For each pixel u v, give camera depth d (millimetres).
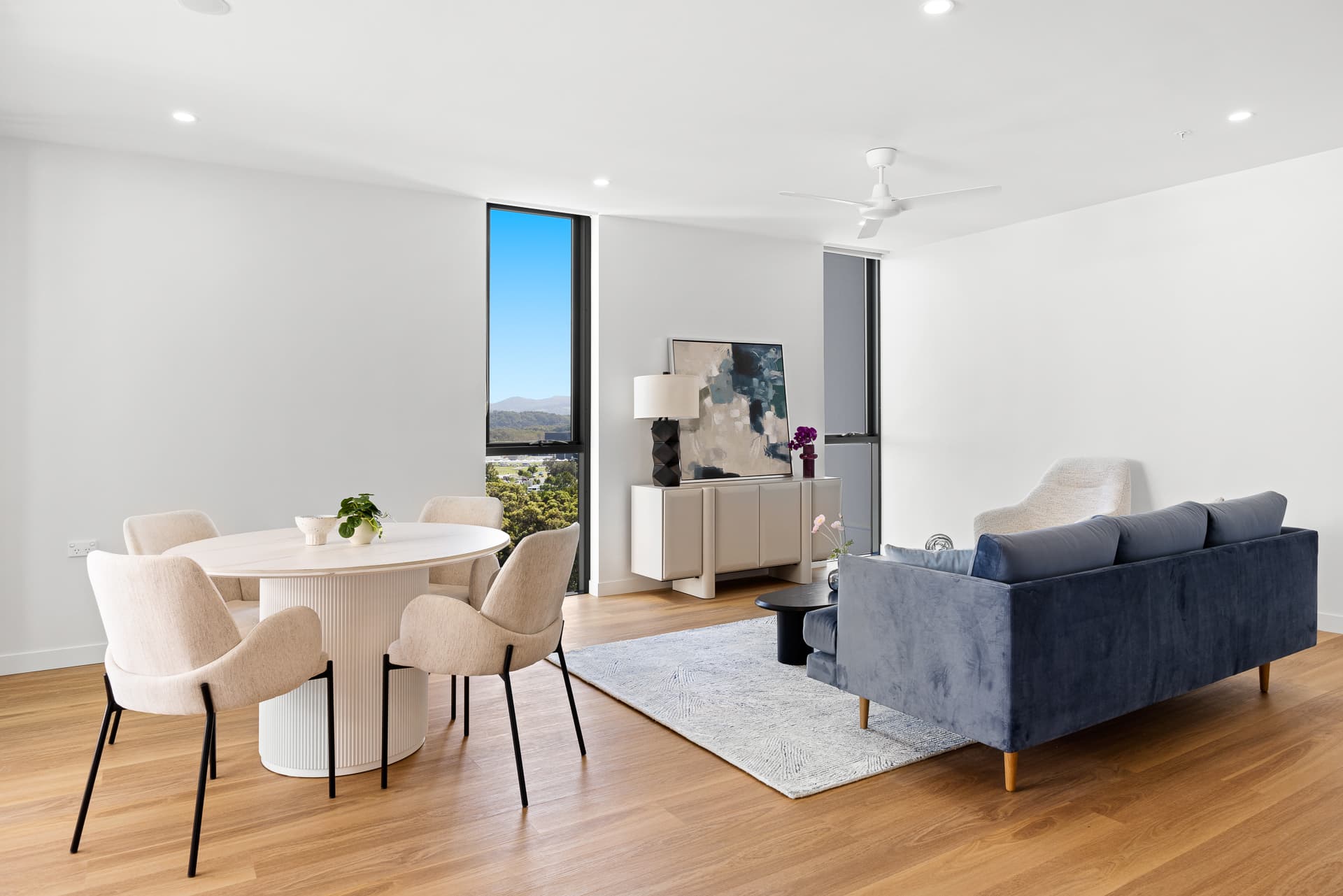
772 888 2094
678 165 4609
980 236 6305
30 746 3033
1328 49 3230
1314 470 4535
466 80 3463
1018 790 2650
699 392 5949
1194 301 5035
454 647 2555
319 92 3561
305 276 4664
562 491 5727
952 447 6559
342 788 2674
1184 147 4387
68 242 4074
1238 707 3418
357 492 4812
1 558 3945
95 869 2178
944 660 2697
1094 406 5574
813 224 5980
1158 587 2936
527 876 2148
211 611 2205
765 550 5836
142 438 4242
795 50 3211
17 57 3201
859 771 2773
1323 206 4477
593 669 3939
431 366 5039
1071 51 3234
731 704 3436
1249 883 2105
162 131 3975
